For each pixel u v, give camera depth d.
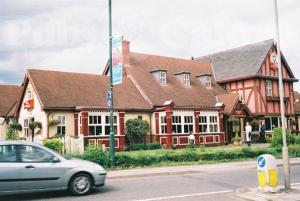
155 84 34.72
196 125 32.38
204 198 10.12
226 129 35.69
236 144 33.22
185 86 37.00
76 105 28.12
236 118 35.66
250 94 38.62
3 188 10.04
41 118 27.38
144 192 11.29
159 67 37.78
